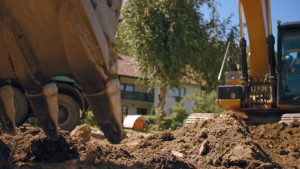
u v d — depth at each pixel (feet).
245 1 36.58
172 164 16.83
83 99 41.91
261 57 36.91
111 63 13.21
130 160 17.06
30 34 12.92
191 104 150.61
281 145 24.43
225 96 34.71
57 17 12.26
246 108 34.50
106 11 13.08
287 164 20.85
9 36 13.03
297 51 33.27
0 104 14.71
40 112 13.94
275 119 33.96
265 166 18.22
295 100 33.04
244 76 34.99
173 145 22.26
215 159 19.35
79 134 28.37
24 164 15.46
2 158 15.01
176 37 96.94
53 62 13.35
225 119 23.00
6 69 13.85
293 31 33.37
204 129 22.47
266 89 34.37
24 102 37.83
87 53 12.57
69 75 13.71
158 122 99.40
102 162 16.31
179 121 109.09
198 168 17.88
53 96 13.82
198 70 101.19
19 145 16.69
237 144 20.08
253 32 36.65
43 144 16.31
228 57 44.68
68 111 41.65
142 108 154.61
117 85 13.42
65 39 12.51
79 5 12.03
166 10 97.71
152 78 99.91
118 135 13.88
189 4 98.68
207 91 110.73
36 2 12.19
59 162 16.03
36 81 13.61
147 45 97.86
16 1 12.34
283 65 33.50
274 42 35.24
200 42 100.32
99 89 13.25
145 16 98.02
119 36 101.65
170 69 97.76
